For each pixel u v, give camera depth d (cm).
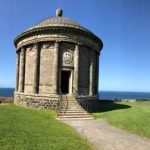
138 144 1521
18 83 4047
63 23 3397
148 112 3062
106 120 2455
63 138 1546
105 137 1684
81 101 3281
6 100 4697
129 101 5678
